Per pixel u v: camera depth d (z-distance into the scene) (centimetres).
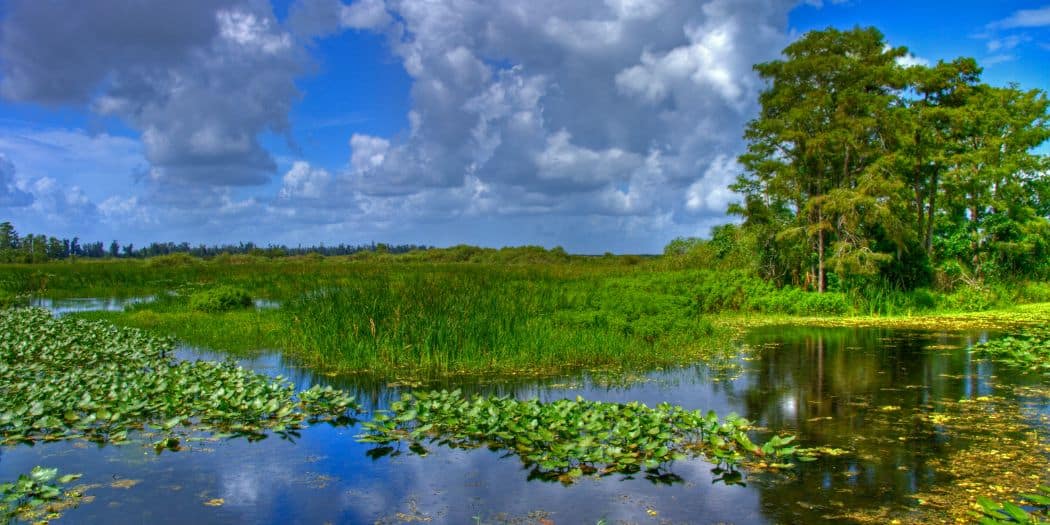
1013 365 1137
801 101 2136
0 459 657
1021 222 2588
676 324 1412
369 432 737
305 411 831
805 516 511
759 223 2242
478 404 775
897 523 496
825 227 2083
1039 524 456
